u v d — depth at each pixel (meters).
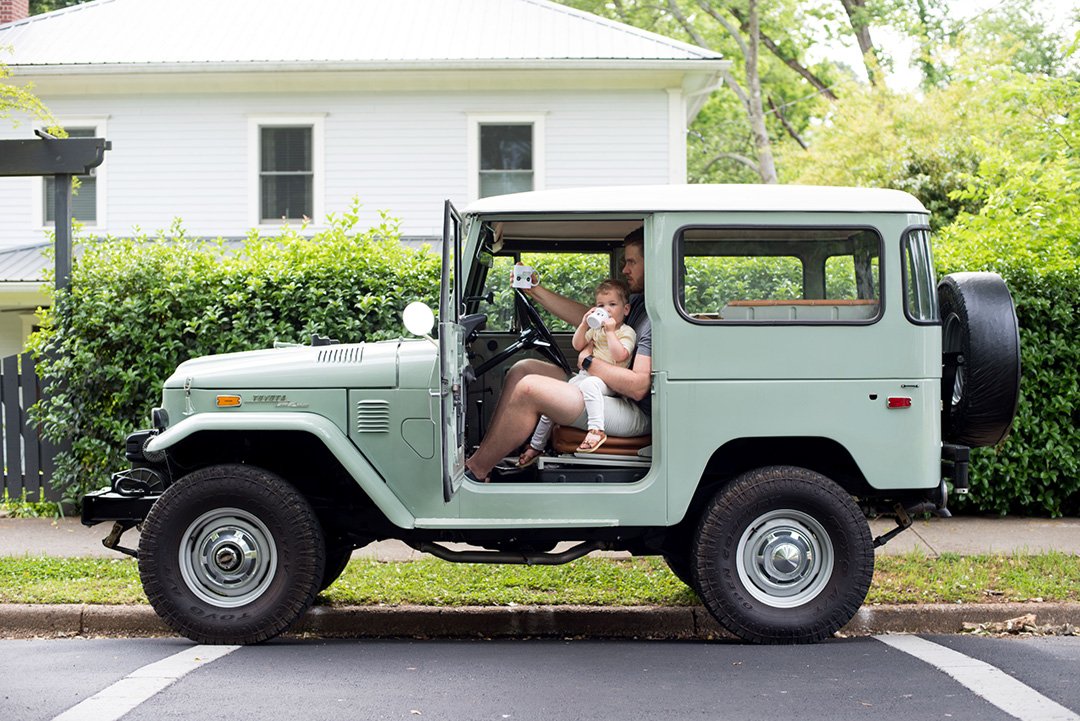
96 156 9.66
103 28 17.98
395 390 6.11
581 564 7.77
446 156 16.97
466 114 16.91
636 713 4.76
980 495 9.34
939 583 7.07
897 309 6.06
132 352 9.34
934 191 20.98
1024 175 11.80
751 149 32.00
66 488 9.63
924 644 6.10
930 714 4.76
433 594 6.89
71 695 5.05
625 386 6.10
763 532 6.08
